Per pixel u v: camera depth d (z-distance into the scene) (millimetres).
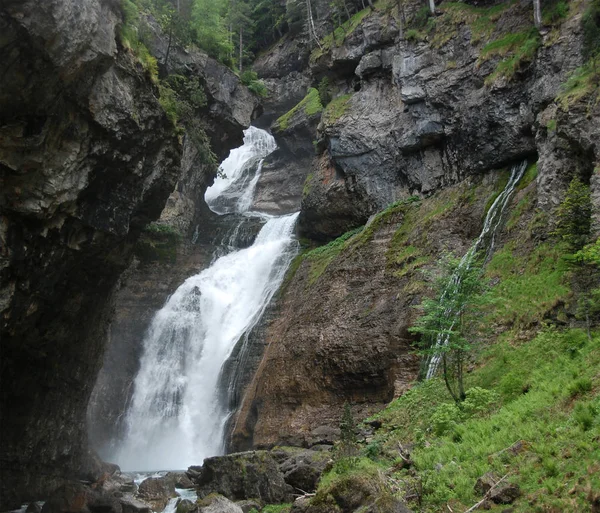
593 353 16656
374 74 40750
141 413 36625
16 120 14258
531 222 25609
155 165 20156
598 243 18094
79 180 16469
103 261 20469
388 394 25781
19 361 19203
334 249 36938
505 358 19891
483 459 13508
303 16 58688
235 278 41594
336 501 12086
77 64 14422
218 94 40469
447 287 19312
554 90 27672
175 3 41750
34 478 20922
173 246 43312
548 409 14562
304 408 28703
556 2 30797
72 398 23375
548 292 21328
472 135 32625
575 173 23391
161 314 40094
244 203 57594
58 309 19797
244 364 34906
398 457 16281
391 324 27297
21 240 15445
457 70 34312
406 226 32750
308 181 43219
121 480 23031
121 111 16938
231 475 19094
